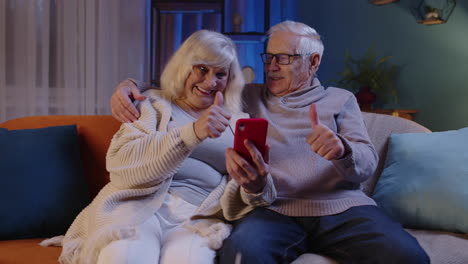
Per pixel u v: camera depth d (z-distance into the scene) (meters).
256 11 4.21
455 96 3.48
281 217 1.31
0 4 3.02
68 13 3.27
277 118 1.54
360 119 1.54
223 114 1.20
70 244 1.21
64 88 3.29
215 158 1.44
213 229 1.22
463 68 3.44
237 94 1.54
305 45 1.59
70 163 1.58
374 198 1.58
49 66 3.26
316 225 1.31
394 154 1.66
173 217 1.31
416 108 3.65
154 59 3.76
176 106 1.50
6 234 1.41
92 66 3.36
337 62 3.95
